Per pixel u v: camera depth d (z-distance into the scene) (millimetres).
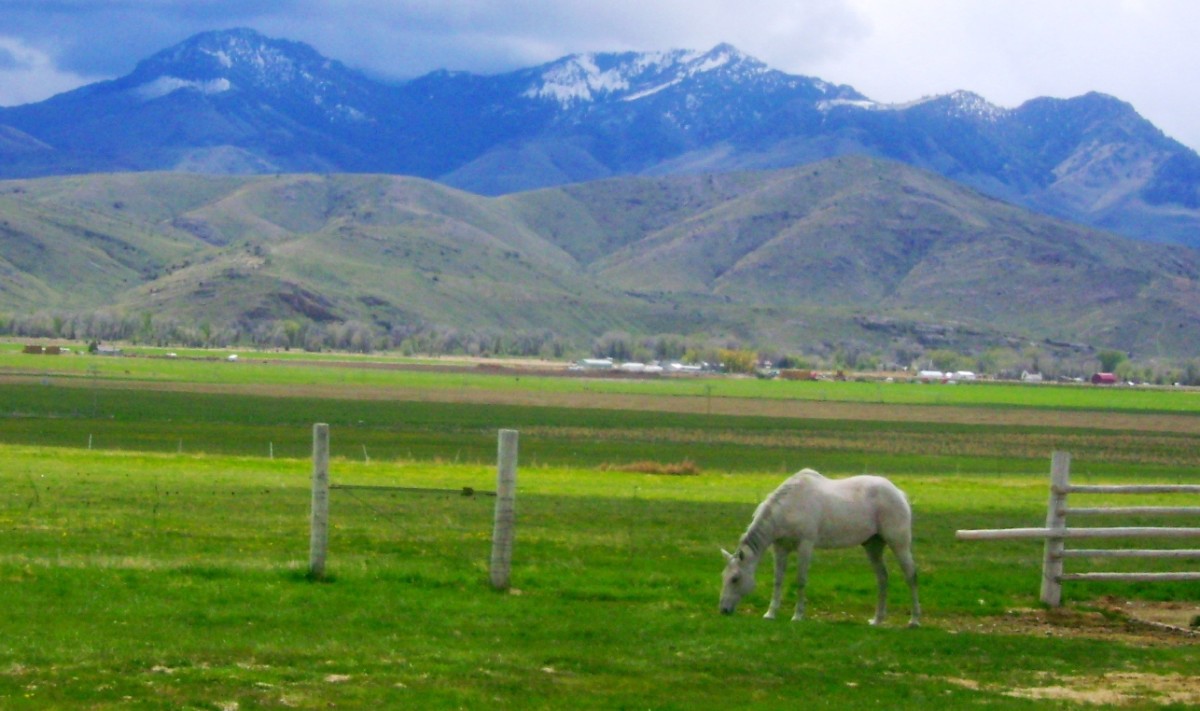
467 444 82875
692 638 18641
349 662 16422
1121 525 37438
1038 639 19469
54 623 17969
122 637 17312
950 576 25922
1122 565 27859
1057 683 16719
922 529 35344
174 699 14445
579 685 15820
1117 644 19406
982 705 15242
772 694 15719
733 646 18109
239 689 14961
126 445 71000
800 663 17375
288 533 29688
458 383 187375
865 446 95000
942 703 15352
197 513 33406
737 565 20594
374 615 19469
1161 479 68875
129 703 14227
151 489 39469
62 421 90688
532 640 18281
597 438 94750
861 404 166500
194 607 19500
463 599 21078
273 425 95312
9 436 75500
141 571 22188
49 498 35656
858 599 23344
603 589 22812
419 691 15203
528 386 187000
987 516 39688
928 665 17484
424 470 53250
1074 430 124125
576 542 29578
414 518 34156
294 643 17375
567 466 67125
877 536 20859
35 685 14734
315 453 22484
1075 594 24297
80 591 20250
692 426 112750
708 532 32969
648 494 45406
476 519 34500
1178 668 17641
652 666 16922
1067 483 22438
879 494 20688
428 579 22797
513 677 16047
